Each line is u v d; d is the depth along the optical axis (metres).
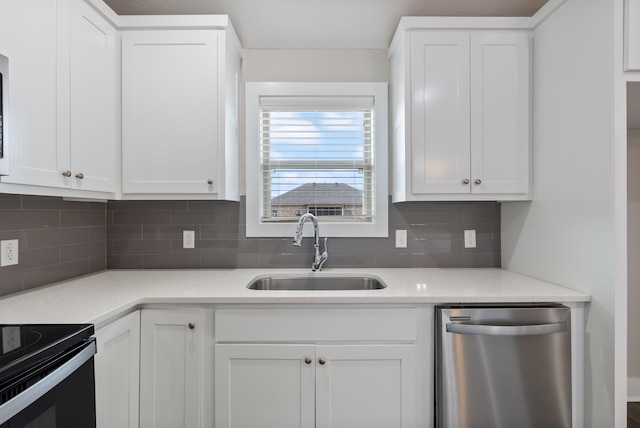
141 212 2.14
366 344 1.49
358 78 2.18
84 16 1.52
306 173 2.20
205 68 1.79
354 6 1.97
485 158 1.82
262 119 2.19
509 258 2.08
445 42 1.81
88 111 1.55
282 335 1.48
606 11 1.36
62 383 0.95
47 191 1.34
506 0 1.96
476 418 1.45
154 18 1.77
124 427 1.39
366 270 2.11
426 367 1.51
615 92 1.33
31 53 1.24
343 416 1.49
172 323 1.48
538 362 1.46
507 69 1.82
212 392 1.49
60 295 1.48
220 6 1.96
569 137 1.56
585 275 1.49
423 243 2.18
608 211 1.37
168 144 1.79
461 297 1.48
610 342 1.37
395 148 2.07
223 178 1.80
